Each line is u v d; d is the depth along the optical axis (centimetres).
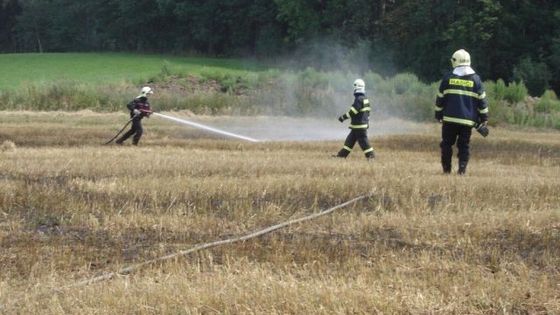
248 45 7975
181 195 1063
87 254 795
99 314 586
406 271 721
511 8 5778
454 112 1284
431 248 816
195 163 1376
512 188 1141
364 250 808
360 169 1327
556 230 887
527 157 1969
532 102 3834
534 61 5650
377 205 1038
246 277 672
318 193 1103
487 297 637
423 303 618
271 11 7550
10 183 1107
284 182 1137
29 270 730
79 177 1210
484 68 5803
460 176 1259
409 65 6256
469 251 804
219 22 7925
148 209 994
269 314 585
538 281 689
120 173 1251
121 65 6456
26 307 603
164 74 4022
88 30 8862
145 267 736
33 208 993
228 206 1008
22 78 5472
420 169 1376
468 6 5903
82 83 3691
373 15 6825
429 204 1056
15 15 9312
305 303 603
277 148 1944
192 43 8231
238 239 841
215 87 3878
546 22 5744
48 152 1627
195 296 615
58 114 3241
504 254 794
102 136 2323
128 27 8469
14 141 2106
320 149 1928
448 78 1295
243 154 1659
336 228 898
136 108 1989
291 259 770
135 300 610
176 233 881
